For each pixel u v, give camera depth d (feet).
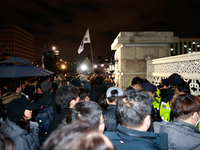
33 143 6.24
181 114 5.00
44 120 7.54
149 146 3.36
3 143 2.71
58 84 21.72
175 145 4.66
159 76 16.65
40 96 12.71
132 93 4.05
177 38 19.77
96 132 1.74
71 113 4.24
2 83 11.85
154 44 20.61
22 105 5.80
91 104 4.31
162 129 5.16
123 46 20.57
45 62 38.65
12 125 5.50
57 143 1.57
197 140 4.54
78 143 1.50
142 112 3.56
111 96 6.83
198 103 4.93
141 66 20.75
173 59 13.96
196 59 10.70
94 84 13.75
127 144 3.43
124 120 3.72
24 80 16.66
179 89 8.38
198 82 10.70
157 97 9.02
